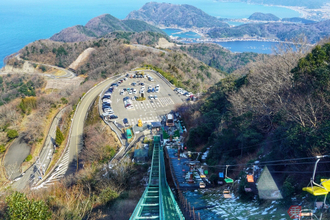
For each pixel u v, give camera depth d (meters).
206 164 48.78
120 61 171.62
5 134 86.81
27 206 28.95
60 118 97.25
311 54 40.59
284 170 31.22
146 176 51.12
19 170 73.44
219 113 66.38
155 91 108.00
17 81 188.75
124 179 48.16
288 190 25.48
